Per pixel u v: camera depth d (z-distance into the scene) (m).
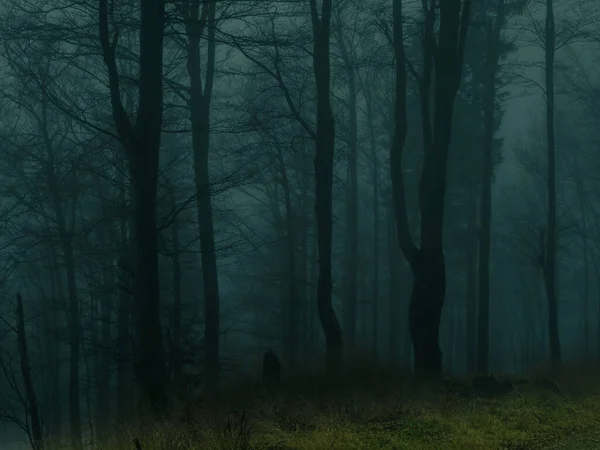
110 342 27.28
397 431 9.48
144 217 12.78
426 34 17.86
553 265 24.23
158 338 12.67
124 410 15.12
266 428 9.43
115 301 29.17
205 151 20.89
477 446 8.88
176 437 8.60
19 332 12.97
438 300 16.88
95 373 29.06
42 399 34.16
